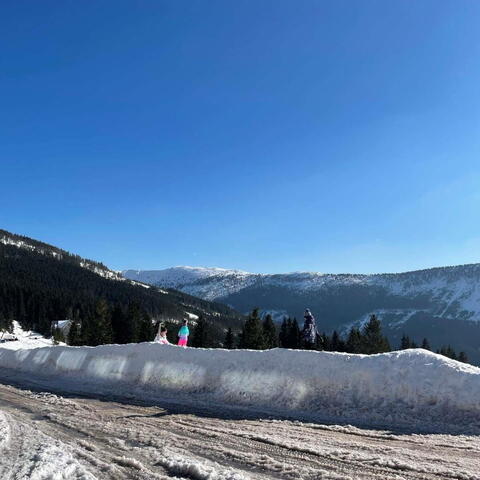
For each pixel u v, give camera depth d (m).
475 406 9.36
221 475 5.49
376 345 50.38
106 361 18.02
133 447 7.08
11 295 139.12
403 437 8.16
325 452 6.88
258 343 49.59
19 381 17.91
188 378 14.27
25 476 5.09
